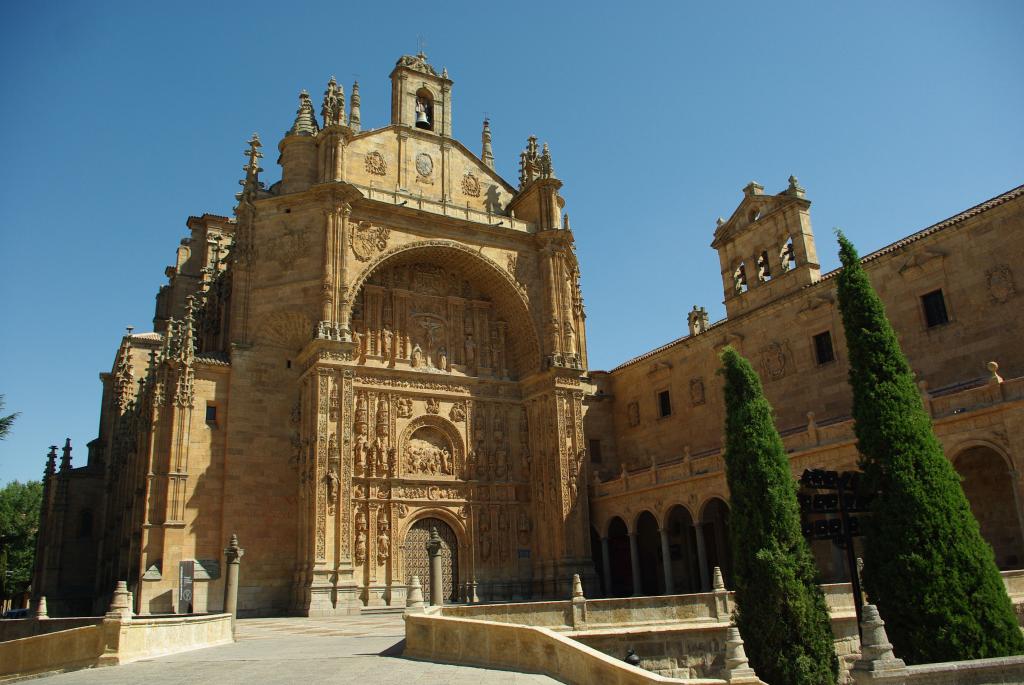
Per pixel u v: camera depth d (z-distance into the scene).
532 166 60.31
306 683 16.92
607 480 59.69
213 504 45.06
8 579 81.69
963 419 30.70
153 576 42.19
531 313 56.31
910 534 20.78
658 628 25.83
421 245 53.09
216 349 55.03
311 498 44.38
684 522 54.62
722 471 42.84
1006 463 30.84
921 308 39.16
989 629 19.84
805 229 47.62
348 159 52.78
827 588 27.61
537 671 18.20
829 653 21.25
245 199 50.50
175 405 45.03
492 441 55.03
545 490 53.53
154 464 44.16
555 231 57.34
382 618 40.91
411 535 50.56
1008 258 35.53
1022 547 31.70
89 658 21.67
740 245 52.19
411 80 59.12
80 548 66.19
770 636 21.27
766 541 22.17
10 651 22.73
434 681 16.97
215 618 27.52
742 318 49.97
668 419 56.06
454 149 58.09
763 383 48.03
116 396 66.81
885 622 20.83
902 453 21.62
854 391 23.14
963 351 37.03
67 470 65.94
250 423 47.09
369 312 52.94
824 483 21.83
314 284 48.34
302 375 48.19
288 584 45.47
